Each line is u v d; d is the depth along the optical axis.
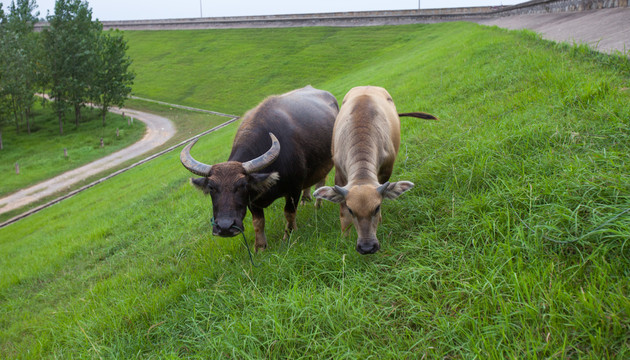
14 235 17.62
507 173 4.93
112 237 10.44
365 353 3.34
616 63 6.84
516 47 11.91
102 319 5.19
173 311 4.86
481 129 6.50
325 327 3.74
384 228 5.06
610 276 3.19
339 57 49.28
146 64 63.19
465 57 14.09
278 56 54.75
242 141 6.04
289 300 4.04
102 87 43.53
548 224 3.83
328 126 7.32
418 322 3.53
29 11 58.38
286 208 6.44
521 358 2.86
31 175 30.20
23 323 7.24
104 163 31.14
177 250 7.46
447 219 4.61
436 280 3.89
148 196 13.80
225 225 4.96
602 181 3.92
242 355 3.67
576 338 2.84
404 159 7.09
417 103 11.09
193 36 70.94
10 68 41.00
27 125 44.16
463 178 5.26
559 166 4.51
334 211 6.33
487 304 3.39
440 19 52.06
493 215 4.37
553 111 5.84
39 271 9.88
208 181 5.25
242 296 4.51
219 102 45.91
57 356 5.02
